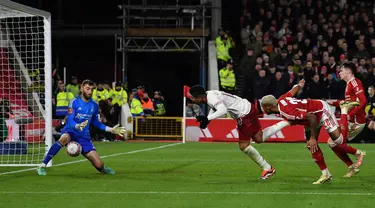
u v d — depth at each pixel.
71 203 16.89
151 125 51.72
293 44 57.66
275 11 61.97
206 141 49.78
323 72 52.66
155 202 17.02
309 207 16.17
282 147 41.50
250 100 54.56
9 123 38.84
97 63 66.88
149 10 61.22
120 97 50.59
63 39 65.44
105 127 23.78
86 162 29.77
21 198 17.81
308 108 20.03
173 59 67.25
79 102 23.52
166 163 29.34
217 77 57.31
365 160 31.22
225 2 65.69
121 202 17.03
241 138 21.52
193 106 51.19
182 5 60.59
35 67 45.47
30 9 26.28
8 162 30.11
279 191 19.03
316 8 62.06
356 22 60.78
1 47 40.66
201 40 57.88
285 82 51.88
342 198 17.61
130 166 27.81
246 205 16.47
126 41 59.12
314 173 24.47
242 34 61.28
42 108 41.78
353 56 55.91
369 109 47.91
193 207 16.19
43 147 40.28
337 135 20.62
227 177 23.03
